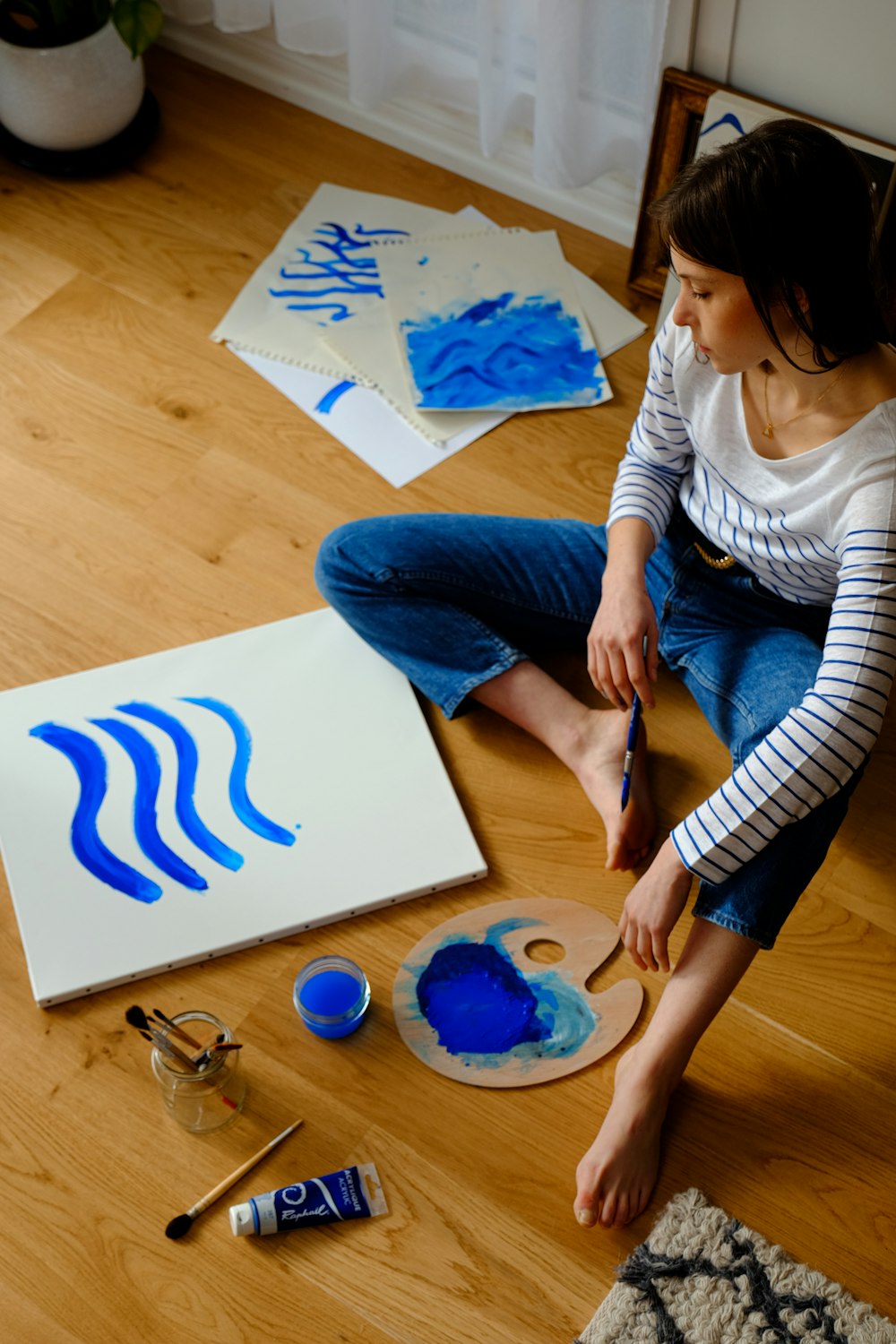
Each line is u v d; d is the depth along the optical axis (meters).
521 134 2.06
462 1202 1.24
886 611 1.10
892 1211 1.25
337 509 1.76
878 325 1.08
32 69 1.96
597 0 1.71
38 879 1.42
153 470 1.79
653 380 1.33
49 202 2.10
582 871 1.46
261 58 2.23
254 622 1.64
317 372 1.90
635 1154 1.23
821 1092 1.31
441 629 1.50
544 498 1.78
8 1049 1.33
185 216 2.08
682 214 1.04
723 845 1.16
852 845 1.48
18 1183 1.25
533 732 1.50
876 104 1.69
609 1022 1.34
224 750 1.52
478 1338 1.17
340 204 2.10
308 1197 1.22
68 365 1.90
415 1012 1.35
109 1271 1.20
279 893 1.42
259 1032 1.34
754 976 1.39
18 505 1.75
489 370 1.90
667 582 1.46
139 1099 1.30
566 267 2.03
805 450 1.19
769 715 1.32
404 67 2.04
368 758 1.52
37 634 1.63
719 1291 1.18
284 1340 1.17
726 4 1.69
